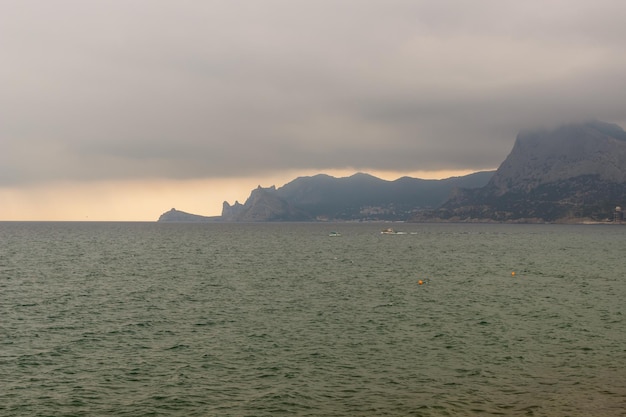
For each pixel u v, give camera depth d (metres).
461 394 30.02
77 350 38.53
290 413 27.47
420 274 87.94
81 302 58.66
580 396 29.67
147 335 43.12
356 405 28.48
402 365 35.12
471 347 39.59
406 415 27.27
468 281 78.62
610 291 68.12
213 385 31.31
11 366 34.66
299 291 67.56
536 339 42.00
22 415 27.11
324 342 40.94
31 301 59.09
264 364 35.22
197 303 58.16
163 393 30.03
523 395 29.83
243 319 49.47
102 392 30.20
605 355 37.47
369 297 62.75
